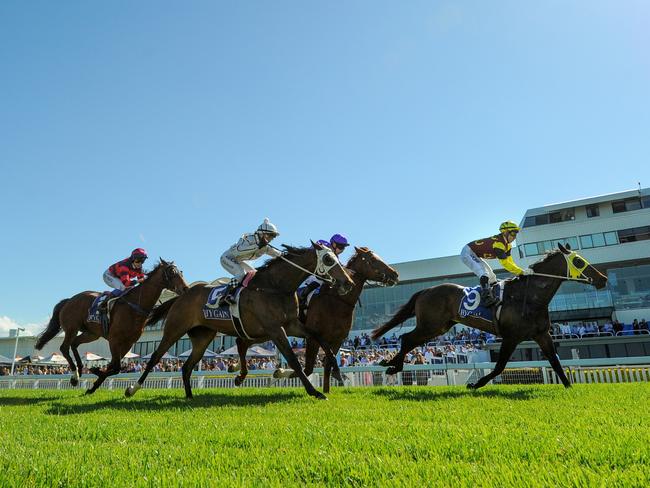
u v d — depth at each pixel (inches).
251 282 243.8
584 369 390.3
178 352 1254.3
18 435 137.9
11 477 86.8
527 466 89.7
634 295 1117.1
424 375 455.2
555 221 1288.1
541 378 405.1
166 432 137.2
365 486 80.2
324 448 108.5
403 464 91.8
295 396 261.9
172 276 286.4
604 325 1047.6
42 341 376.8
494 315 272.4
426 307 308.5
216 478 85.0
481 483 78.4
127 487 81.6
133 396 296.7
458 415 162.2
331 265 231.5
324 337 286.7
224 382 492.7
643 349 982.4
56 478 86.7
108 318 305.4
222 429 139.7
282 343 231.1
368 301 1301.7
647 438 108.3
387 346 1031.6
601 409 171.5
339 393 285.0
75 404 240.2
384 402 216.5
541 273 265.4
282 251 246.1
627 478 77.4
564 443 106.4
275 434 130.3
